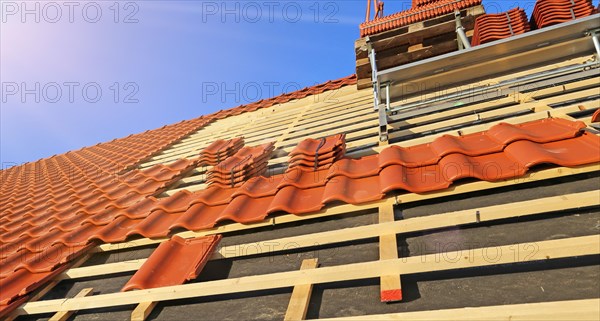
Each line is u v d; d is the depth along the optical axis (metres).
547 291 2.10
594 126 3.29
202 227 3.64
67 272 3.51
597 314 1.68
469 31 6.75
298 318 2.27
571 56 5.06
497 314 1.83
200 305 2.82
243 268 3.14
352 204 3.30
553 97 4.22
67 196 6.88
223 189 4.60
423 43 7.06
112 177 7.34
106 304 2.85
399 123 5.12
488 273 2.37
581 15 5.35
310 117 7.67
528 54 4.99
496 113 4.36
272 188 4.07
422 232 2.91
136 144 11.38
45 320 3.07
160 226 3.95
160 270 3.06
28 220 5.71
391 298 2.27
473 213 2.63
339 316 2.33
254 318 2.54
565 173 2.85
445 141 3.80
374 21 7.75
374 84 5.78
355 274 2.44
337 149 4.35
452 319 1.90
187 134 10.23
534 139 3.26
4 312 3.01
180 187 5.58
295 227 3.49
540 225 2.60
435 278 2.44
